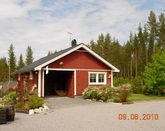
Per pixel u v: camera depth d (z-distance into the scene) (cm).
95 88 2492
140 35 7488
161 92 3059
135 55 7225
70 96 2681
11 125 1191
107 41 8450
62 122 1241
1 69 6662
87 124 1177
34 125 1177
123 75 7381
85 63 2708
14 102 1872
